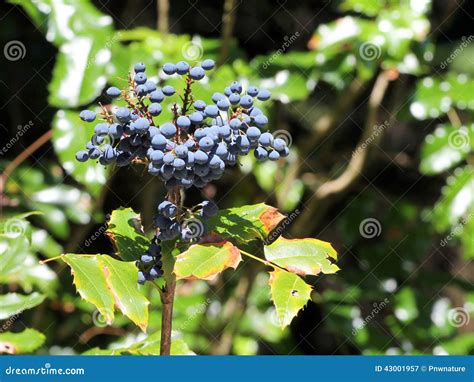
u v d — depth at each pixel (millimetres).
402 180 4863
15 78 4590
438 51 4121
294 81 3684
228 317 4457
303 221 4566
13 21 4559
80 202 3854
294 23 4875
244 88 3607
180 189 2027
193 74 1988
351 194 4988
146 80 1972
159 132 1906
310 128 4766
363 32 3537
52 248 3791
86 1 3434
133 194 4719
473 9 4512
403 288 4309
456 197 3641
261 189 4633
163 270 2025
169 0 4910
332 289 4988
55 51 4602
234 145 1979
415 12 3555
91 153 2006
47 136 3693
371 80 4766
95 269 1954
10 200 3729
